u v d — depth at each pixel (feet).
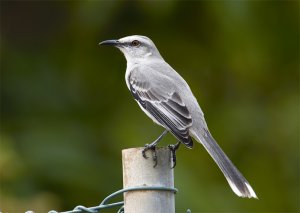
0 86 46.80
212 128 45.52
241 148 45.44
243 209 43.16
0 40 49.55
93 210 25.45
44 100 46.98
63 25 50.98
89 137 45.03
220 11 43.83
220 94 46.91
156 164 24.27
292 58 46.93
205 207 40.78
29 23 52.47
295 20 46.24
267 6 45.34
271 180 45.09
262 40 45.73
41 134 44.16
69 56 47.88
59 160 42.83
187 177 41.68
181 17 46.80
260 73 46.85
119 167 42.93
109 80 47.16
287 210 44.65
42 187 42.01
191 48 47.32
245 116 45.83
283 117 45.37
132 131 43.37
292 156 44.91
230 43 45.60
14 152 41.60
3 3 51.78
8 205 39.70
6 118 46.16
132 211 24.27
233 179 27.63
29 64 48.16
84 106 46.93
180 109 29.99
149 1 45.11
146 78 31.73
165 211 24.29
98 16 45.24
